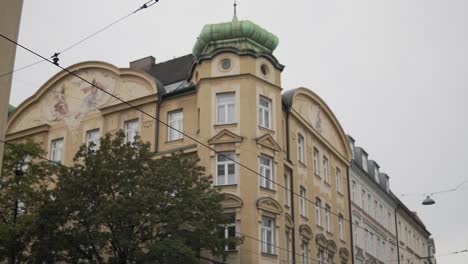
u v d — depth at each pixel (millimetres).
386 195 56219
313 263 37156
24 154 28234
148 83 36031
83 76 39094
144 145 27719
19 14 18578
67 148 38344
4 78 17750
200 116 33062
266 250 31422
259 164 32281
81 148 28031
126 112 36531
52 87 40469
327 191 41500
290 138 36594
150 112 35594
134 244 25828
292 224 34781
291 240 34625
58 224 26984
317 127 41250
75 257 27203
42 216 26672
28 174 27938
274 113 33938
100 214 25531
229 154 32188
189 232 26344
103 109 37312
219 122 32875
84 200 26750
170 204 26344
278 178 33000
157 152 34375
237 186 31328
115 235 25875
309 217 37688
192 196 26281
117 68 37438
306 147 38906
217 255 26984
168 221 25859
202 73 33625
